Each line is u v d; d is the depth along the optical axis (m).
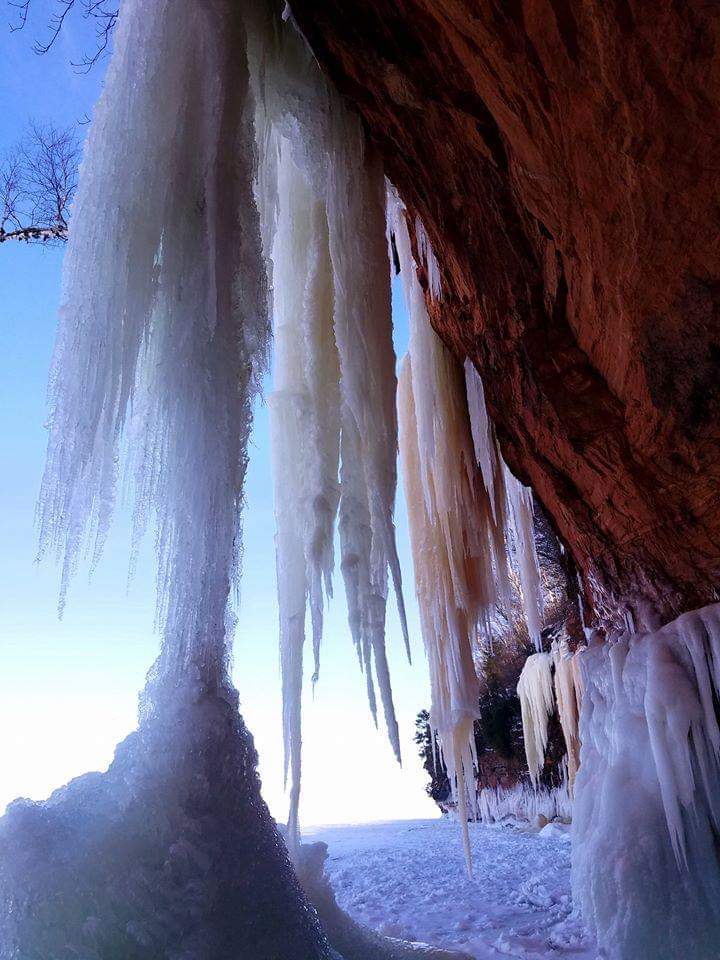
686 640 5.27
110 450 3.72
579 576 7.04
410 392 9.20
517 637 16.78
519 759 16.11
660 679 5.27
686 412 4.58
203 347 3.86
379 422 5.38
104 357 3.75
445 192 5.37
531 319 5.54
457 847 11.47
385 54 4.33
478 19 3.24
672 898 4.77
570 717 12.02
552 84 3.34
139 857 2.98
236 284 4.05
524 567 9.34
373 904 6.82
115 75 4.15
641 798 5.27
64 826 3.03
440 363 8.16
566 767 13.98
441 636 8.59
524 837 12.42
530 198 4.33
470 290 6.07
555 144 3.70
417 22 3.87
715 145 3.21
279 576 4.99
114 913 2.80
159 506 3.73
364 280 5.38
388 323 5.54
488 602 8.62
